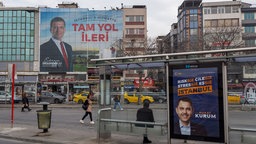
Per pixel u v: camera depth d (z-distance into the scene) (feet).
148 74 40.37
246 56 28.89
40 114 46.60
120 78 40.11
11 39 259.80
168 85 33.47
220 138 30.12
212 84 30.60
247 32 264.52
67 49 256.11
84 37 256.73
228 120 30.32
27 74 253.44
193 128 31.73
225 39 141.28
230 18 259.80
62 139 41.37
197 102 31.55
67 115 79.05
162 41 167.43
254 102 29.73
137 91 38.24
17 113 87.35
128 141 39.50
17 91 148.05
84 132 47.47
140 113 36.96
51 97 143.54
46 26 257.75
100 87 40.32
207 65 30.91
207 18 262.88
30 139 42.06
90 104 60.90
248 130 28.76
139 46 202.90
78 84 171.01
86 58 254.68
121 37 255.09
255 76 30.27
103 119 39.24
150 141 38.34
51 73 254.27
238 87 30.63
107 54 83.20
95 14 258.37
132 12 261.24
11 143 40.75
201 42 149.28
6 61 257.75
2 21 261.24
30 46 259.39
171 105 33.30
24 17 260.21
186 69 32.27
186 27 264.11
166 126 33.83
